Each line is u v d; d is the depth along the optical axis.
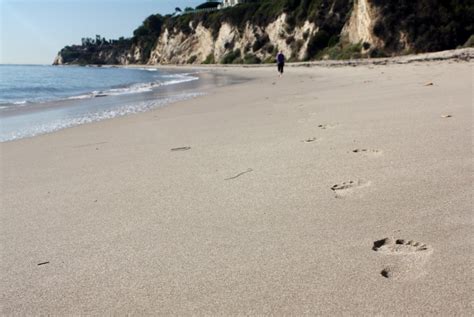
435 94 8.25
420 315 1.96
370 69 21.38
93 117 10.80
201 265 2.61
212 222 3.24
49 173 5.24
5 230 3.45
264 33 62.66
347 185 3.72
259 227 3.07
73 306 2.29
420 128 5.38
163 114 10.45
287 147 5.31
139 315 2.15
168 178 4.50
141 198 3.94
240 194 3.79
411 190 3.42
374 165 4.16
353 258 2.52
